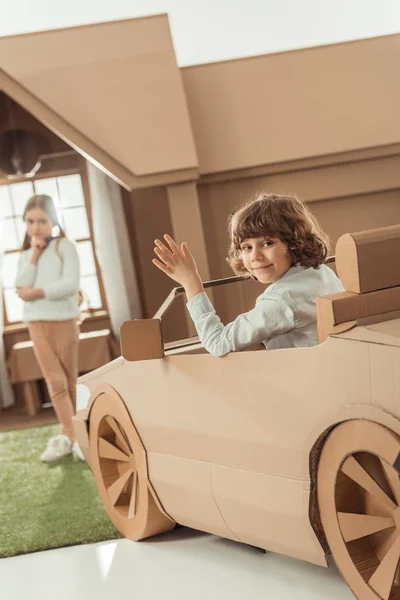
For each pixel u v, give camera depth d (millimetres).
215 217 4488
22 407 5961
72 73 4441
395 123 4469
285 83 4652
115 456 2824
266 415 2092
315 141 4430
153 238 5945
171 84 4461
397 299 1886
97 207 5926
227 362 2199
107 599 2334
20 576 2604
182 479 2453
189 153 4227
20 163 6023
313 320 2182
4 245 6203
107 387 2752
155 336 2443
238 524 2305
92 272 6250
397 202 4559
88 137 4258
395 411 1726
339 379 1856
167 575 2441
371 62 4695
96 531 2904
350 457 1872
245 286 4512
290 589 2232
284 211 2229
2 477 3830
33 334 4090
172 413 2441
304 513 2025
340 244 1898
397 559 1809
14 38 4547
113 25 4652
